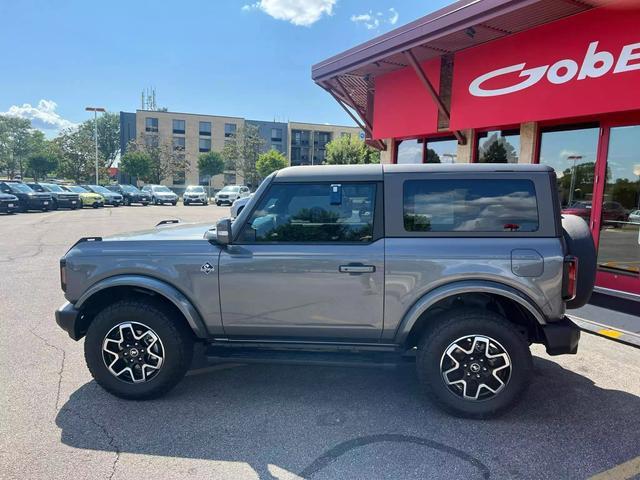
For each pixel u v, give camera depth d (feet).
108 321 11.27
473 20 21.11
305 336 11.40
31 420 10.56
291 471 8.77
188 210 93.97
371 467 8.89
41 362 13.98
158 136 198.90
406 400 11.76
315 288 10.96
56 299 21.17
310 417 10.85
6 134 287.69
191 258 11.25
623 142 21.22
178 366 11.40
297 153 250.78
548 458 9.23
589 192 22.84
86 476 8.54
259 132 234.58
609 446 9.66
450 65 27.61
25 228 51.65
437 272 10.57
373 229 11.00
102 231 48.88
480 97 25.11
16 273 26.94
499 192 10.79
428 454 9.34
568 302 11.07
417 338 11.58
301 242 11.18
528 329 11.53
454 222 10.85
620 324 17.21
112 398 11.68
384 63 29.91
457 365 10.63
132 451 9.37
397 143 34.91
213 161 197.57
